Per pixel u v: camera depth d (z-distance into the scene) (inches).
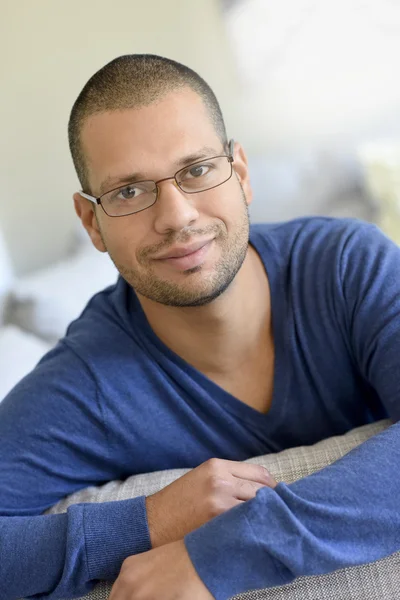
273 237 40.3
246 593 27.8
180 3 76.3
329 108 81.1
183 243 31.9
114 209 33.3
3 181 79.6
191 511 28.8
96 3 75.2
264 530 25.6
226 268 33.3
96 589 29.9
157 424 36.5
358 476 27.1
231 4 76.7
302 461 32.4
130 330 37.7
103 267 71.2
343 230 38.8
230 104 81.2
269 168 79.6
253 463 33.0
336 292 35.9
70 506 31.0
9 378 56.1
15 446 34.4
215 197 32.8
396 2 76.9
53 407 35.4
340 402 38.2
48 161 79.7
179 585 25.8
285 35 78.1
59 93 77.7
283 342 37.3
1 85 76.6
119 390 36.0
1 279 80.0
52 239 82.3
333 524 26.0
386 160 74.2
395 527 26.4
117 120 32.0
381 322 33.6
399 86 80.2
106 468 37.0
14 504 33.8
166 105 32.2
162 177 32.2
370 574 27.4
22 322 67.5
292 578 26.0
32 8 74.5
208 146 33.0
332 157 80.5
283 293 38.1
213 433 37.1
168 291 33.2
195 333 35.7
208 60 79.0
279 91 80.5
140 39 77.3
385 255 35.9
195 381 37.0
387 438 29.0
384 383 33.3
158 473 34.7
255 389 38.0
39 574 29.8
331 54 79.0
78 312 66.8
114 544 29.1
